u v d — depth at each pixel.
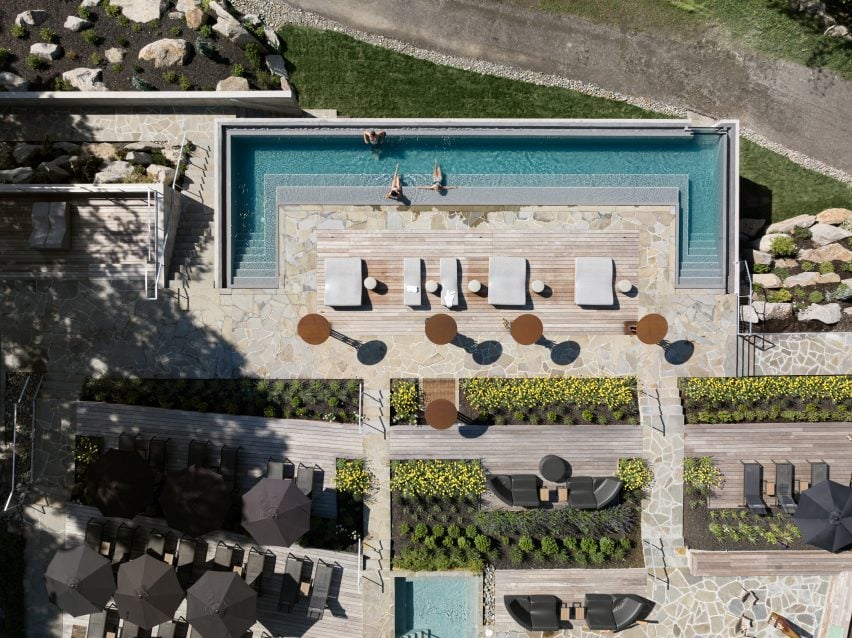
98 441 18.55
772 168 19.47
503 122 18.23
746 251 19.20
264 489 16.75
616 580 18.30
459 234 18.53
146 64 18.81
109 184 18.05
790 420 18.39
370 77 19.55
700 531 18.47
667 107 19.56
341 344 18.58
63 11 18.97
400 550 18.34
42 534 18.72
